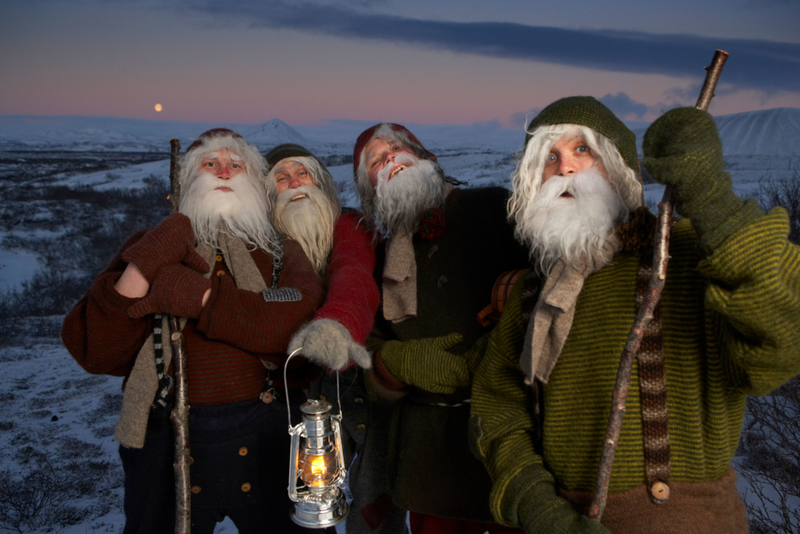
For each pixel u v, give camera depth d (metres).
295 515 1.55
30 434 13.54
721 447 1.22
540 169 1.43
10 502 8.98
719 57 1.11
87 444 12.63
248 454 1.87
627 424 1.26
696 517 1.21
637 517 1.24
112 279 1.72
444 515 2.00
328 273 2.07
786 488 4.79
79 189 79.69
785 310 0.98
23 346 23.62
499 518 1.44
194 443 1.84
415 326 2.07
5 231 53.59
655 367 1.24
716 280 1.06
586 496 1.33
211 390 1.84
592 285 1.35
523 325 1.50
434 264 2.08
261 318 1.77
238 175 2.05
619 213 1.33
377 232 2.17
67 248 47.12
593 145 1.36
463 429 1.99
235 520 1.93
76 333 1.84
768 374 1.07
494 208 2.03
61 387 17.91
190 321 1.85
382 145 2.13
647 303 1.16
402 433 2.11
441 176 2.14
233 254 1.91
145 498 1.85
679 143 1.05
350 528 2.38
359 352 1.58
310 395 2.63
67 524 8.42
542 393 1.49
